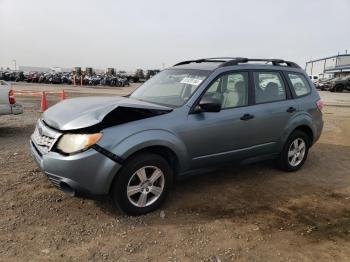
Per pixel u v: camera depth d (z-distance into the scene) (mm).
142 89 5359
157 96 4918
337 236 3830
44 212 4066
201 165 4621
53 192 4605
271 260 3348
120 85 38844
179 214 4180
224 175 5578
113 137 3785
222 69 4879
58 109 4336
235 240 3662
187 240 3621
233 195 4812
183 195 4723
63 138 3807
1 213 3994
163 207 4332
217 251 3453
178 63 5910
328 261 3359
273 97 5457
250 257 3381
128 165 3891
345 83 33219
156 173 4145
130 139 3854
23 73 40406
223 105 4789
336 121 11773
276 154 5609
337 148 7793
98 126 3791
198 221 4027
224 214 4234
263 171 5863
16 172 5301
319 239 3752
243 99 5039
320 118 6215
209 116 4551
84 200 4398
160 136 4059
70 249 3373
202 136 4469
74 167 3674
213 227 3906
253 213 4297
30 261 3154
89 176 3725
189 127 4332
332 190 5188
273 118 5312
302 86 6047
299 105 5754
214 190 4953
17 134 8164
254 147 5168
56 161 3736
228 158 4887
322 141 8477
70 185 3725
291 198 4812
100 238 3586
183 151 4309
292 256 3422
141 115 4090
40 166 3957
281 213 4332
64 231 3686
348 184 5477
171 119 4227
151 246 3488
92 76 40562
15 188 4691
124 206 3953
